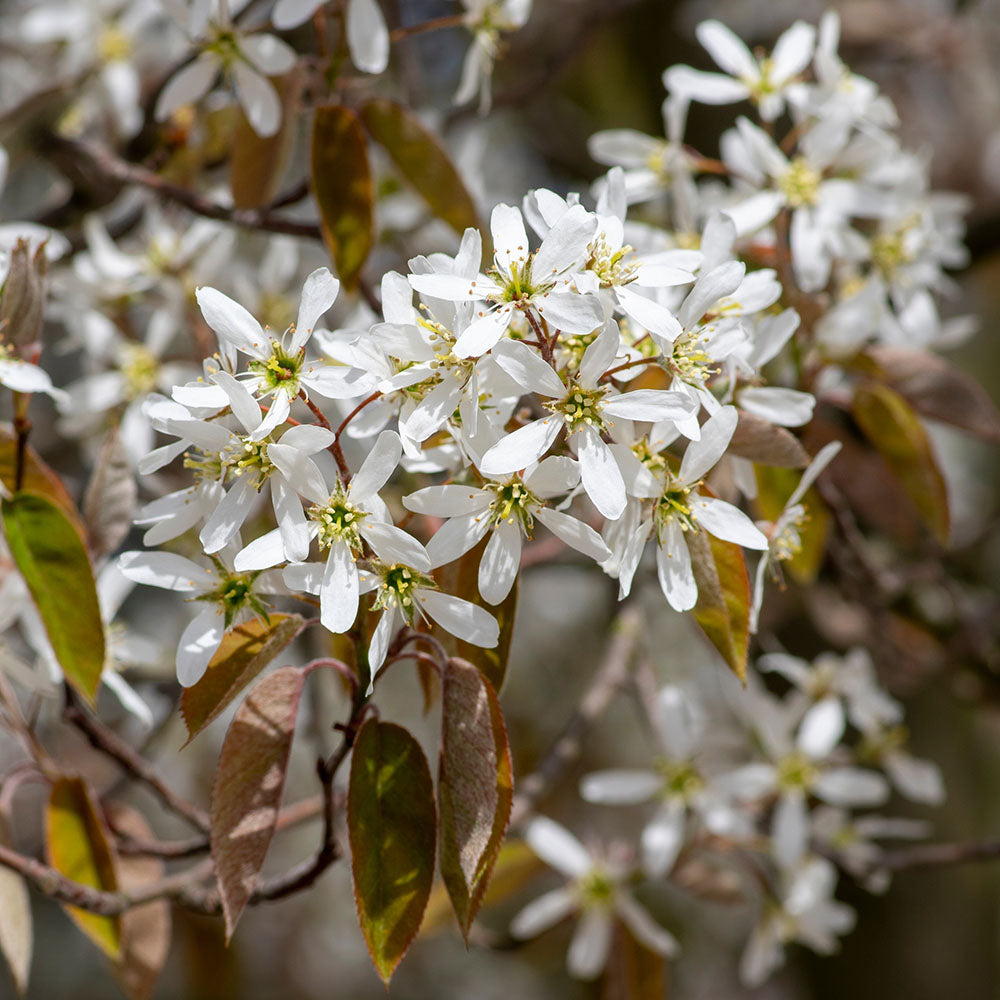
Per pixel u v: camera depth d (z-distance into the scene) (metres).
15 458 0.84
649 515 0.80
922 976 1.29
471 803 0.79
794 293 0.88
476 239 0.79
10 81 1.13
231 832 0.79
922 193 0.91
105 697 1.22
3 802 0.85
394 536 0.78
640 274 0.80
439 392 0.79
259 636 0.80
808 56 0.91
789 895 0.94
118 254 0.95
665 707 0.94
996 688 1.13
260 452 0.79
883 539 1.19
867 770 1.23
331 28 0.90
